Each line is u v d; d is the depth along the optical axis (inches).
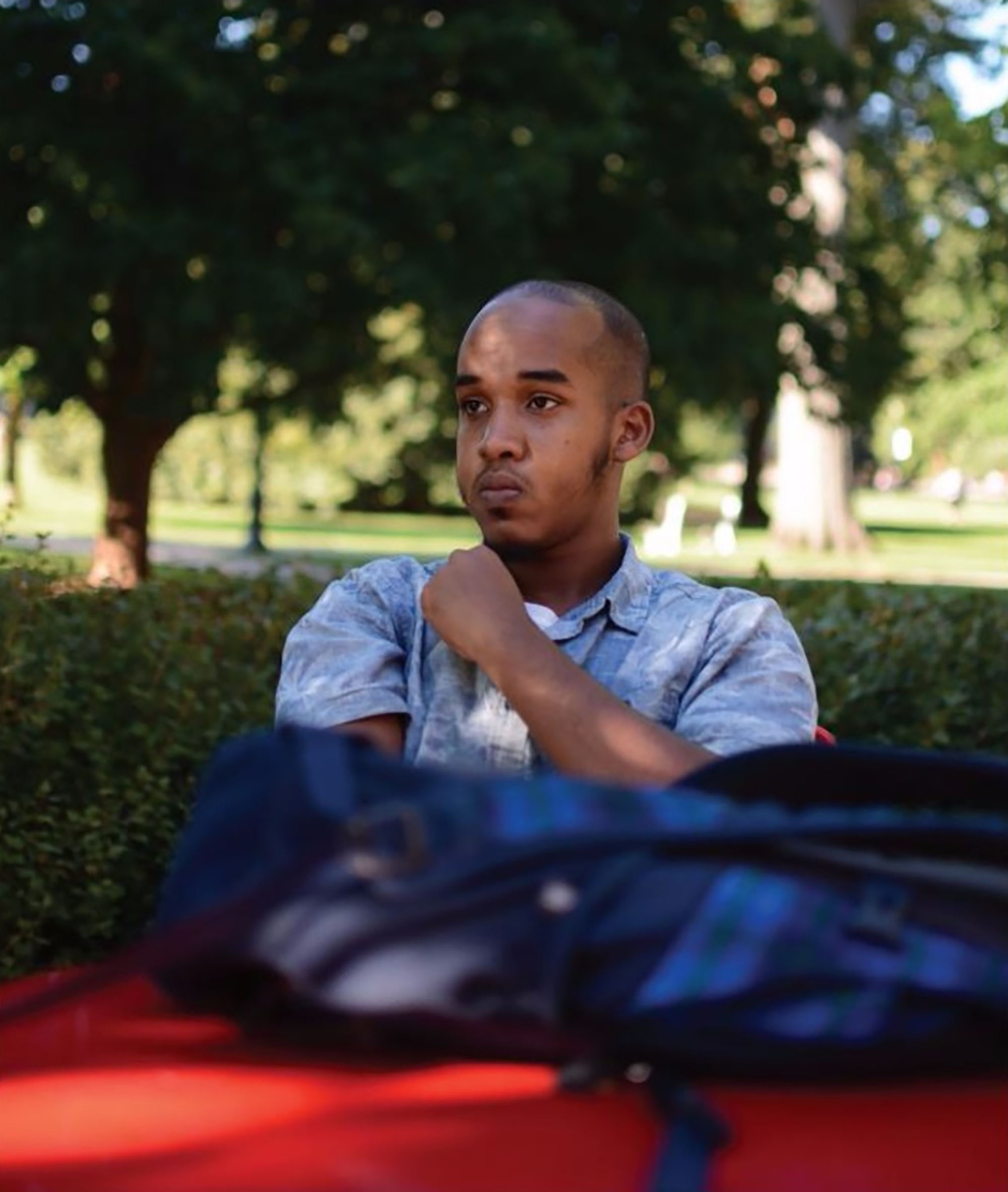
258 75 502.0
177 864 59.2
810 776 63.5
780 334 570.9
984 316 1263.5
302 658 86.5
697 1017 50.6
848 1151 47.9
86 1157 47.3
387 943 51.9
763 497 2010.3
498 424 85.3
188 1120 49.4
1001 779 62.5
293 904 52.6
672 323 544.1
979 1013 51.8
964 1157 47.8
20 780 154.2
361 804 55.7
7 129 492.4
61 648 155.7
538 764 81.0
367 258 486.9
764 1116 49.8
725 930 51.7
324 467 1395.2
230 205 506.6
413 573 89.4
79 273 492.1
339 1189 45.2
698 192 567.5
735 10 609.9
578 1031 51.4
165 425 562.6
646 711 84.5
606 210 549.0
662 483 1397.6
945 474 2497.5
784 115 602.5
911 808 64.7
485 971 51.4
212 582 193.3
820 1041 50.6
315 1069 53.1
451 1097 50.4
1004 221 899.4
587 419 85.8
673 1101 48.6
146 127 506.3
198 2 492.7
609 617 86.3
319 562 221.0
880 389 628.1
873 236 804.0
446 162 480.1
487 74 512.1
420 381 722.8
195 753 158.4
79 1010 59.8
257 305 491.5
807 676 86.8
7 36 488.1
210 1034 56.4
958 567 1027.9
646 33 574.9
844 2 891.4
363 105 515.2
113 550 563.5
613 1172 46.2
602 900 52.0
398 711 83.7
